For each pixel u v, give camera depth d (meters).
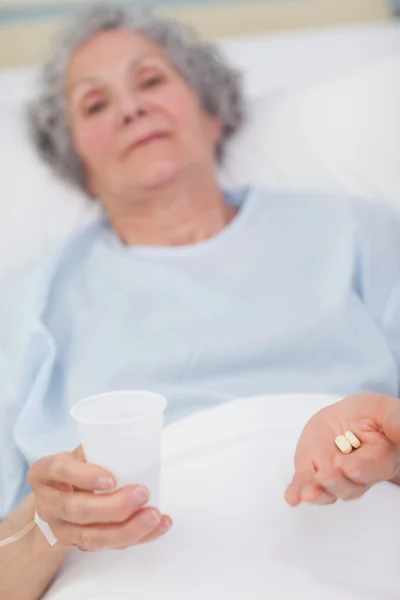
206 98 1.62
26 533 0.99
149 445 0.81
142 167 1.54
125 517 0.80
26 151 1.61
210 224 1.57
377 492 0.99
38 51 1.69
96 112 1.57
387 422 0.86
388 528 0.97
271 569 0.92
